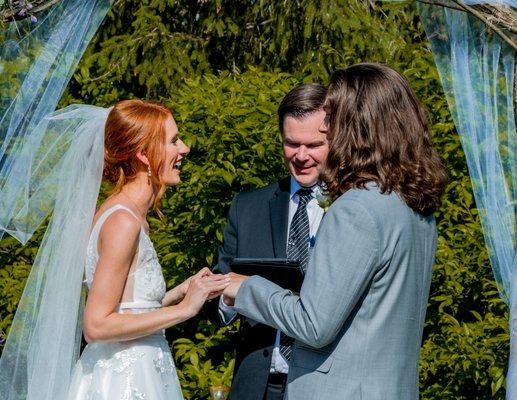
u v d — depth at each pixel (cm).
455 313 563
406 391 286
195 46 824
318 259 282
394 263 282
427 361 543
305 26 758
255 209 390
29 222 414
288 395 292
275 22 812
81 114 386
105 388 348
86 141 357
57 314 365
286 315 286
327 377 284
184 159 560
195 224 565
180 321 334
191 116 565
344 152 289
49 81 432
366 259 277
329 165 292
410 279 287
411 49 721
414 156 288
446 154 565
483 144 448
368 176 285
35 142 405
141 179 353
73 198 358
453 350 525
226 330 559
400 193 285
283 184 392
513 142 450
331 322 276
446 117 577
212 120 553
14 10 416
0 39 428
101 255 338
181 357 595
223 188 558
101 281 335
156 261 353
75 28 429
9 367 383
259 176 560
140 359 351
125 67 780
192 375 543
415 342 292
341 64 713
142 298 346
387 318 282
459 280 547
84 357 356
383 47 747
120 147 348
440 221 573
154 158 350
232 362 528
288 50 812
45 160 406
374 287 282
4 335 591
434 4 420
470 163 448
